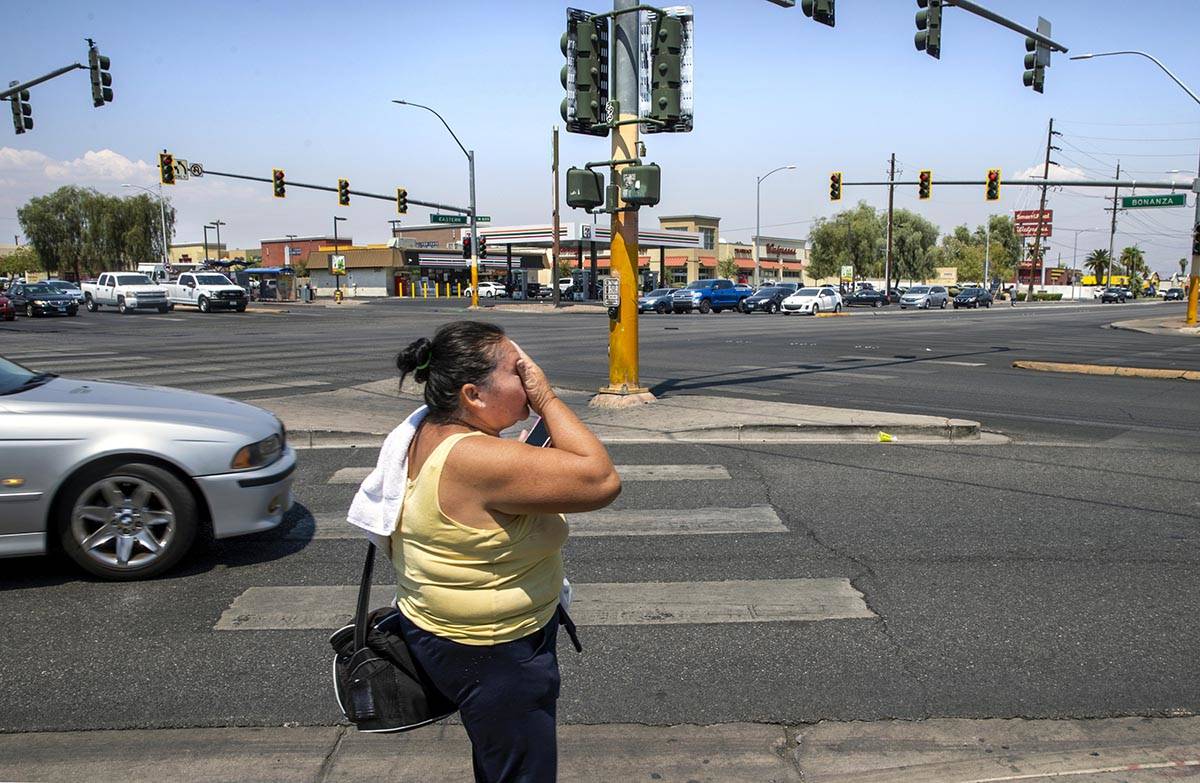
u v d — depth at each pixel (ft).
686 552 18.92
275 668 13.64
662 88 32.40
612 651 14.20
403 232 382.01
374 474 7.40
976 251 380.17
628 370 36.68
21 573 17.65
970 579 17.28
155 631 14.96
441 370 7.04
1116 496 23.43
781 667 13.64
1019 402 41.16
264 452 18.16
